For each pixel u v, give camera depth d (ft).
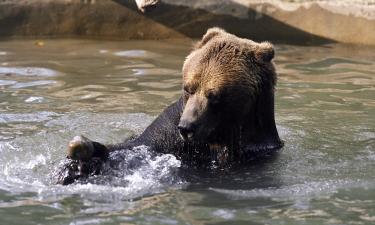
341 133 39.32
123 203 28.96
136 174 32.35
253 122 34.83
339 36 65.00
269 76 34.45
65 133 39.14
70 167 31.73
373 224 26.63
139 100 45.88
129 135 39.29
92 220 26.99
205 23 66.49
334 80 50.83
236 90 32.71
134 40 65.82
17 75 51.57
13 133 38.81
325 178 32.22
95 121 41.55
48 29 66.80
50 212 27.89
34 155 35.50
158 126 35.42
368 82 50.24
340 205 28.71
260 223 26.73
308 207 28.53
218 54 33.12
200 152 34.50
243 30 66.33
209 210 28.22
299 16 65.67
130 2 66.39
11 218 27.22
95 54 59.00
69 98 46.14
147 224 26.63
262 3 65.98
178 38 66.69
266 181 31.99
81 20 66.85
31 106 44.14
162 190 30.73
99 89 48.29
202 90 32.48
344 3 64.75
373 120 41.68
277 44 64.08
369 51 60.95
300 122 41.45
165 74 52.24
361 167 33.71
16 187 30.94
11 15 66.23
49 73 52.34
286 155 35.63
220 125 33.53
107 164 32.58
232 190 30.81
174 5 66.39
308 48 62.28
